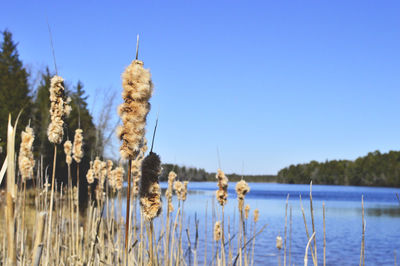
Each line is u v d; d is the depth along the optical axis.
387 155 134.25
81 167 21.72
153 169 2.53
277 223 29.30
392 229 28.73
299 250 18.73
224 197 4.41
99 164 6.21
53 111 3.19
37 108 31.36
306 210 42.94
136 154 2.27
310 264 15.51
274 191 115.38
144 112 2.27
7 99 31.45
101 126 25.09
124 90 2.29
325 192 108.94
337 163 152.88
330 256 17.98
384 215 40.31
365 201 65.44
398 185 129.50
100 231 4.97
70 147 5.08
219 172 4.42
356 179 143.25
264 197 76.62
